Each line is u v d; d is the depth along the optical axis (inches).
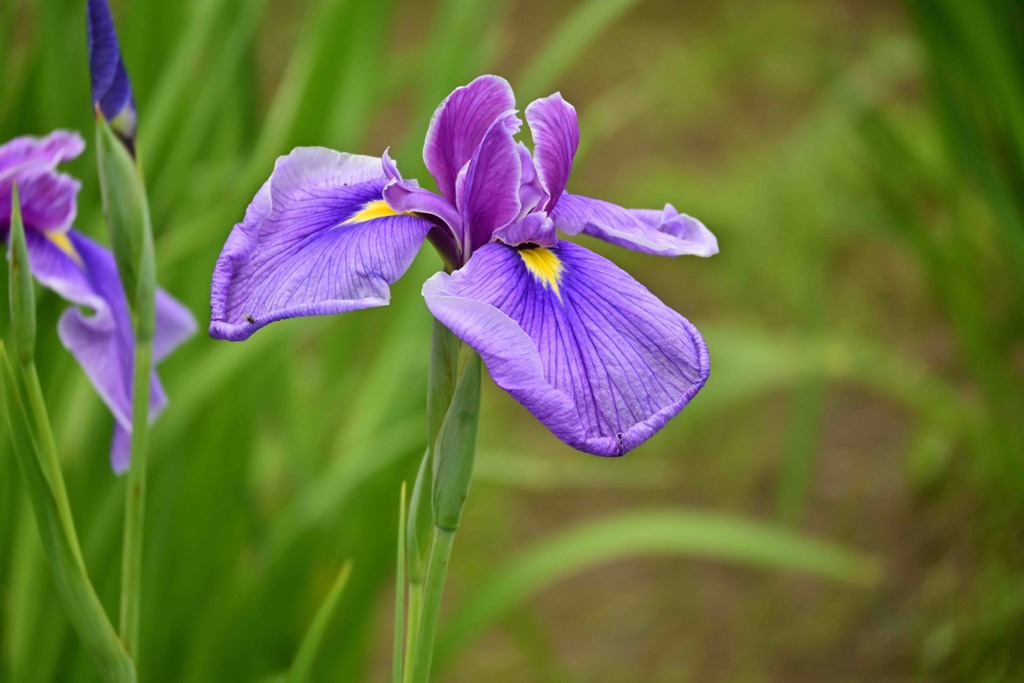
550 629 82.7
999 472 68.4
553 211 37.9
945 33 60.1
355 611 56.6
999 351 72.6
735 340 80.6
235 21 55.1
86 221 49.6
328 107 55.7
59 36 50.1
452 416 36.7
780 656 76.2
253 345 50.1
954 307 69.1
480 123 37.9
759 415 98.9
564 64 62.1
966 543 74.5
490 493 84.5
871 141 75.5
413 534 37.4
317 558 55.4
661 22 153.5
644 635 81.2
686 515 58.2
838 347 75.7
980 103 62.2
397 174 37.4
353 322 61.9
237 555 53.9
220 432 51.8
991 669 64.2
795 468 78.3
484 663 78.2
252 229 37.1
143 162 49.3
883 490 85.7
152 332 39.2
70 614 38.7
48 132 49.9
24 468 38.2
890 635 73.5
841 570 57.7
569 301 36.6
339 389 61.8
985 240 77.0
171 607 51.3
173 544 51.4
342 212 37.7
